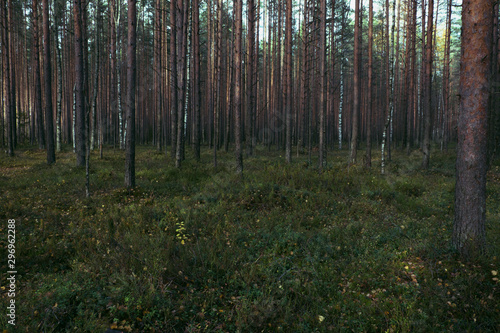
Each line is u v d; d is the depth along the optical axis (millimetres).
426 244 5957
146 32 38969
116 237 6227
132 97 10977
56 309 3967
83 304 4129
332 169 14305
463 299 4203
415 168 16953
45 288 4473
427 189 11391
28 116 35469
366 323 3900
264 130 39562
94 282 4676
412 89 29328
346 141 46500
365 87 37781
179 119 16078
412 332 3729
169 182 12117
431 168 16844
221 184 11203
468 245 5336
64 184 11445
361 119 45656
